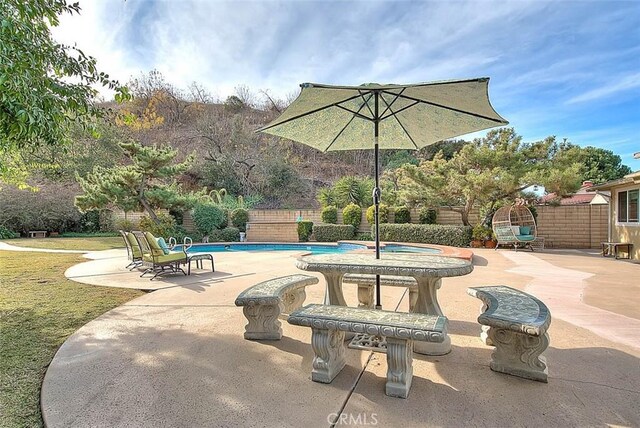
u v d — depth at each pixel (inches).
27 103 120.5
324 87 121.3
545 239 520.4
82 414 89.5
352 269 130.1
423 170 529.7
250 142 1029.8
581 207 506.6
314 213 701.9
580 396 96.0
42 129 131.6
